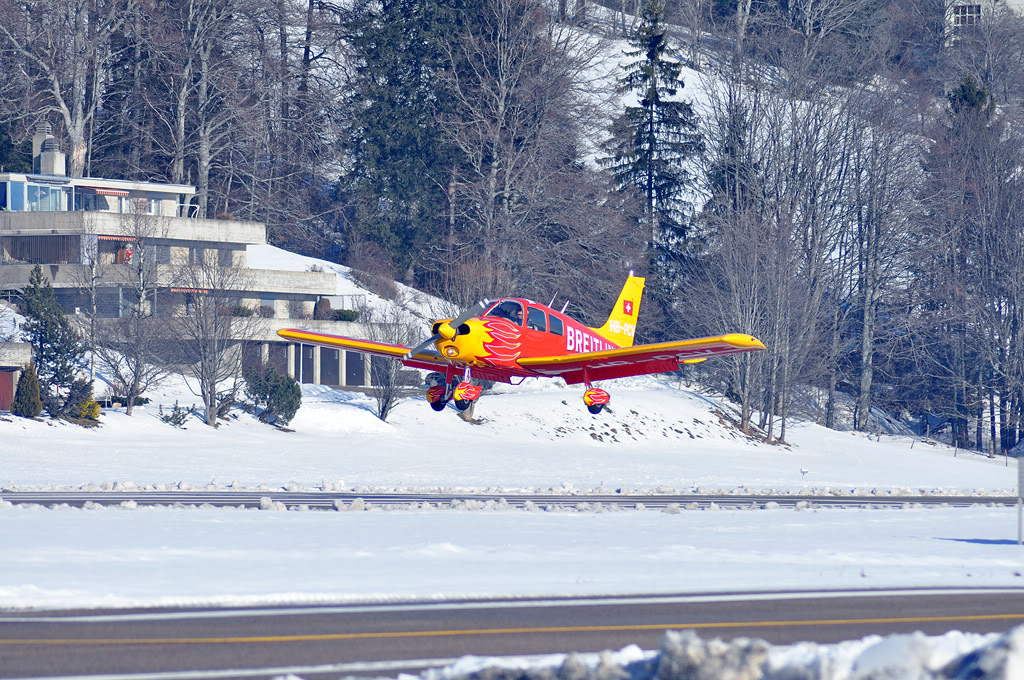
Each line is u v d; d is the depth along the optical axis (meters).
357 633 42.91
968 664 34.72
